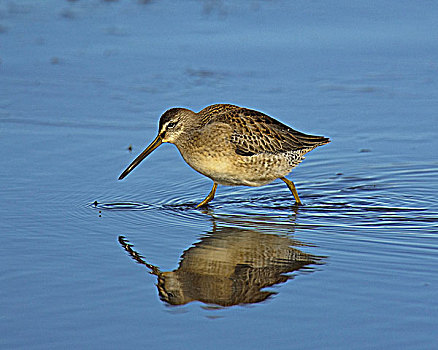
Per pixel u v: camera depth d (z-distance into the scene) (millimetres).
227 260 10141
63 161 14031
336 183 13555
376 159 14508
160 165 14258
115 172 13648
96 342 7910
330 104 17062
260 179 12797
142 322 8359
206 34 21750
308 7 24109
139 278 9508
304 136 12992
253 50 20547
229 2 24812
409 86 18094
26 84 18156
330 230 11344
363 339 7965
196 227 11453
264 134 12500
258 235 11125
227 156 12406
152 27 22344
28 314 8500
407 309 8617
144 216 11867
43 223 11336
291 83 18344
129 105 16953
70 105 16953
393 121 16203
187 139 12578
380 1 24609
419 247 10562
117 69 19234
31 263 9875
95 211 11953
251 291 9156
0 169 13516
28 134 15258
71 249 10398
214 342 7918
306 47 20688
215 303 8859
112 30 22125
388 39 21125
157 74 18891
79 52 20375
